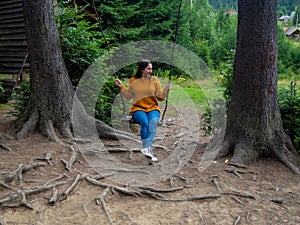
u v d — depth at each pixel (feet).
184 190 13.61
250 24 16.40
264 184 14.20
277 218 11.52
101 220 11.14
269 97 16.69
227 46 74.08
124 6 63.10
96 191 13.12
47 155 16.12
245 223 11.18
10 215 11.18
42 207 11.73
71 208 11.80
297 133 17.12
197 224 11.05
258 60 16.43
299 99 17.80
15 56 33.76
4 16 36.96
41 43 19.52
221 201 12.69
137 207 12.15
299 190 13.73
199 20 86.17
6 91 31.09
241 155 16.40
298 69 69.51
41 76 19.77
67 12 25.02
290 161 16.03
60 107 19.85
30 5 19.31
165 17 69.72
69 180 13.79
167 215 11.63
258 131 16.71
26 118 20.02
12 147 17.30
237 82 17.31
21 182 13.34
